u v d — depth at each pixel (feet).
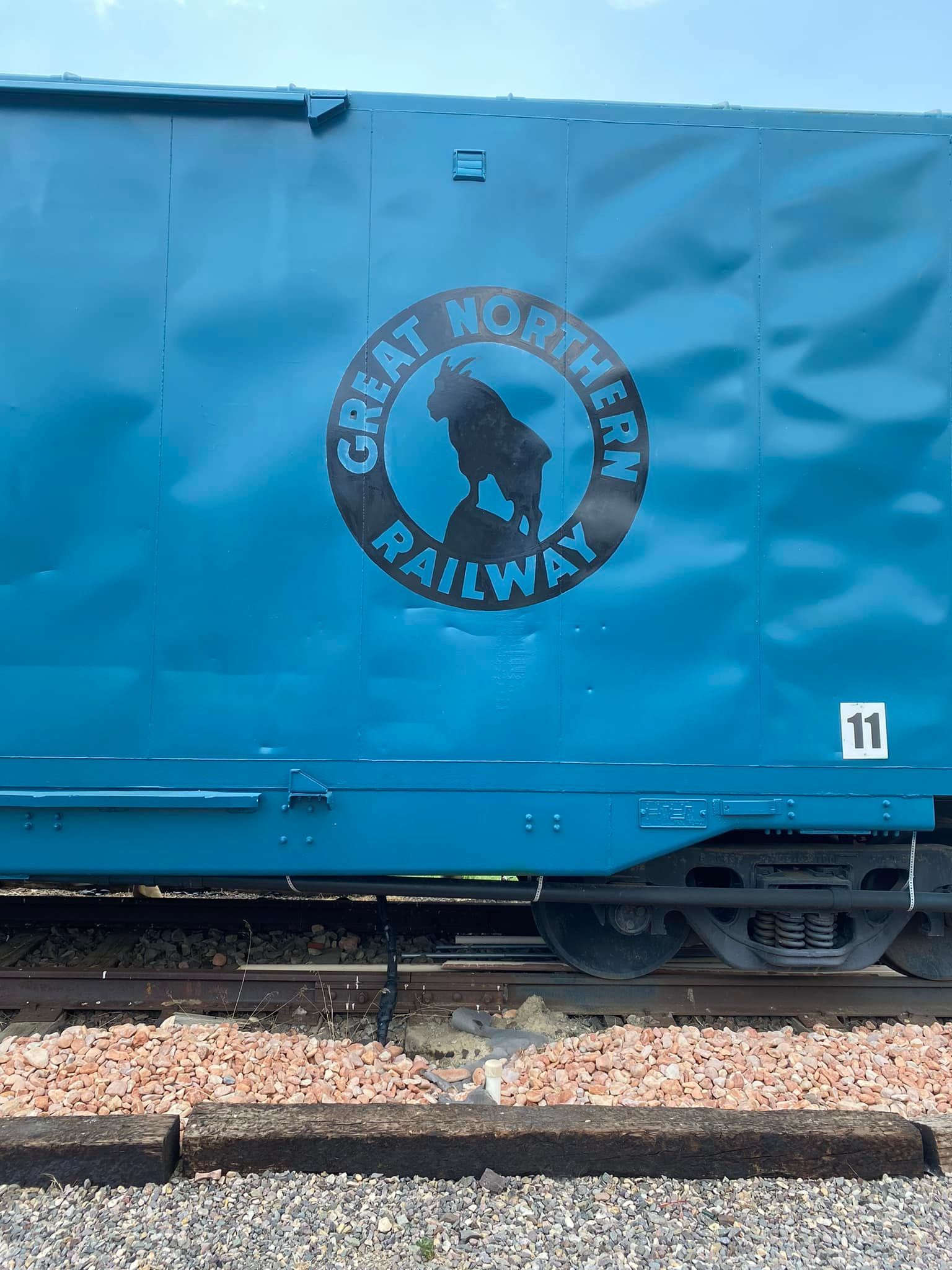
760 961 10.83
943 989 11.12
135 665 9.15
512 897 10.04
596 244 9.59
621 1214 6.82
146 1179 6.99
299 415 9.34
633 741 9.44
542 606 9.46
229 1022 10.00
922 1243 6.62
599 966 10.98
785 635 9.63
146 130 9.31
